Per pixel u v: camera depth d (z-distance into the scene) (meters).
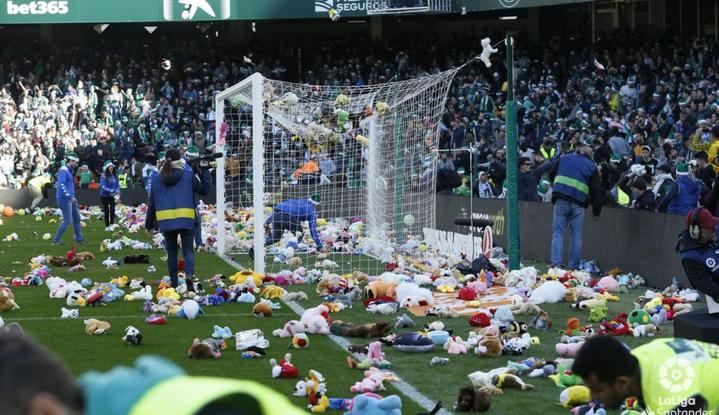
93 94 157.50
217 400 7.23
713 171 63.06
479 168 103.94
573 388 30.25
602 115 113.06
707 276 32.47
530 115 124.12
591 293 51.56
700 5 139.62
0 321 42.19
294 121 72.56
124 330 44.75
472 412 29.80
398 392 32.53
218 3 155.50
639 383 16.83
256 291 56.12
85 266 71.25
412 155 77.31
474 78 140.00
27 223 116.62
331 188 90.56
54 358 7.30
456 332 43.31
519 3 139.88
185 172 55.50
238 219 95.81
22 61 168.25
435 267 65.44
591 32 145.75
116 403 7.22
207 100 156.00
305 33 179.25
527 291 53.81
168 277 60.19
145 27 178.62
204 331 44.47
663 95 113.06
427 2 145.38
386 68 153.38
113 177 105.38
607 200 72.12
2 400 6.92
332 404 30.80
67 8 157.38
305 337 40.50
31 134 150.75
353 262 70.94
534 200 77.88
